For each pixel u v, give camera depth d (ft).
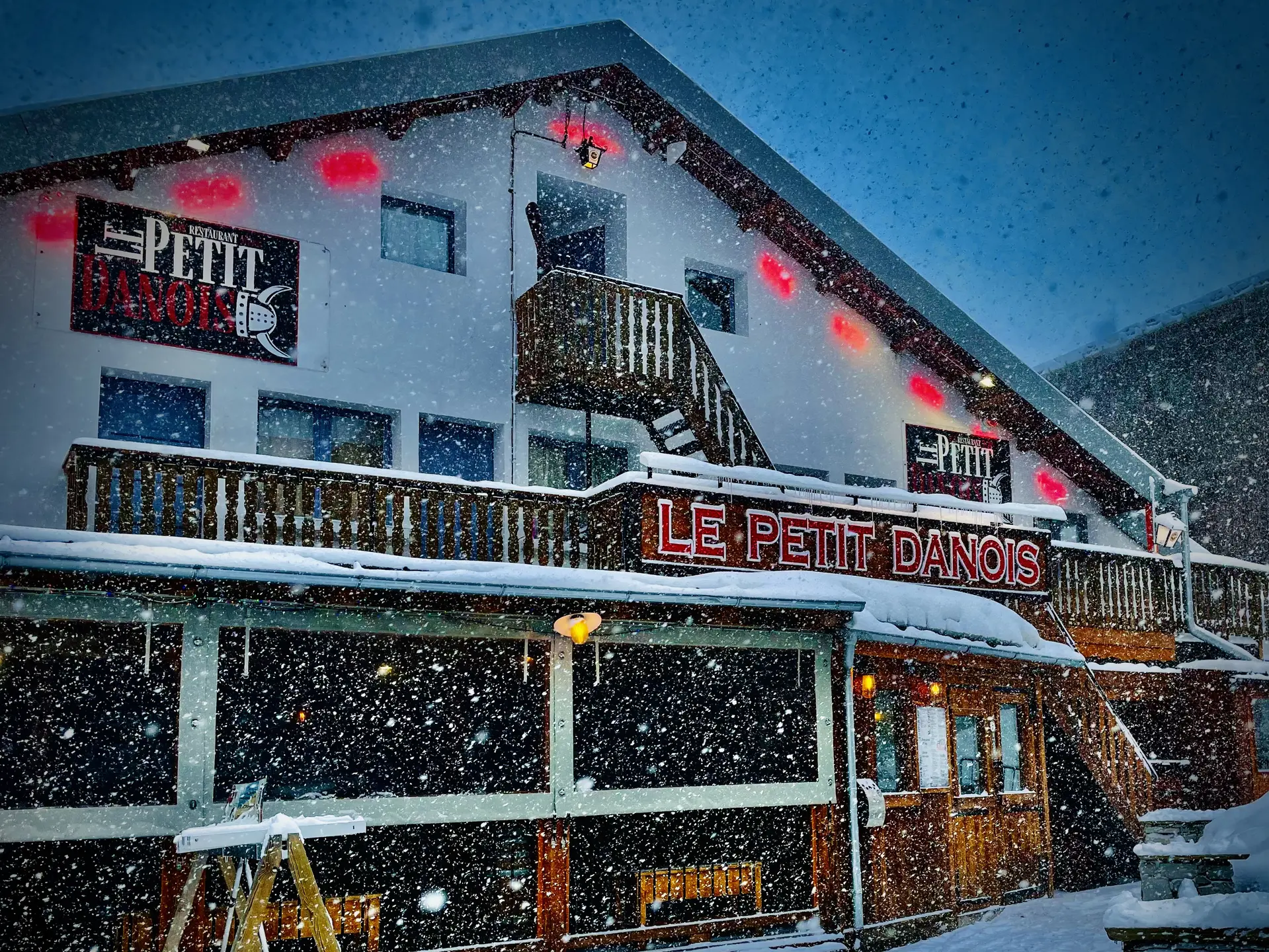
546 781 33.14
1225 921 26.09
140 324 36.88
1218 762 57.00
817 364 54.44
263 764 32.22
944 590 43.91
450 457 43.65
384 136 42.93
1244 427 74.33
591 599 32.81
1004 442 61.67
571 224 51.88
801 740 39.32
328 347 40.47
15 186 35.09
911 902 40.40
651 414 47.80
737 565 40.24
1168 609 58.65
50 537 26.71
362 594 30.12
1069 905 43.75
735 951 34.96
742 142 50.47
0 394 34.35
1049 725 51.34
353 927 30.25
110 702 30.42
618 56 47.62
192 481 32.76
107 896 28.43
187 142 37.47
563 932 32.73
